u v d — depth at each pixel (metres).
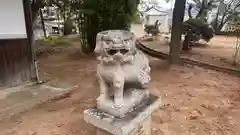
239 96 4.04
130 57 1.67
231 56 6.99
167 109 3.53
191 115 3.33
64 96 4.05
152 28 10.34
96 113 1.80
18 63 4.41
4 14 4.05
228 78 5.09
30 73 4.61
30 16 4.42
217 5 9.82
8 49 4.23
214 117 3.27
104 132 1.83
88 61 6.58
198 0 9.09
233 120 3.18
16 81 4.44
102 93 1.85
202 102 3.79
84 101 3.82
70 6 8.41
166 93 4.18
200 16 8.99
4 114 3.30
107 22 6.95
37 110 3.52
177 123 3.10
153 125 3.04
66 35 10.41
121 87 1.73
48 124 3.08
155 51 7.83
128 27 7.26
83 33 7.37
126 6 6.94
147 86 1.99
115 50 1.59
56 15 11.02
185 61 6.49
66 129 2.95
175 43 6.10
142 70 1.86
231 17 7.85
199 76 5.26
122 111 1.73
